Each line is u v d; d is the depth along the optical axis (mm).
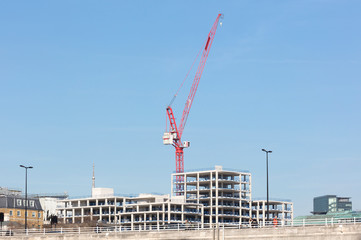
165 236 98812
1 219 117750
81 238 106125
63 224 186000
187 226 106062
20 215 195250
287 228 88688
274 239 89312
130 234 101875
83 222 199500
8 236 112250
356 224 83750
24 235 111125
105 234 104062
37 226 194000
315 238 86375
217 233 94250
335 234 84938
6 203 192500
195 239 95875
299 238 87500
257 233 90938
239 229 92625
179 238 97375
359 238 83062
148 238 100125
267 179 110438
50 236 109125
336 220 92812
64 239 107625
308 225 87938
